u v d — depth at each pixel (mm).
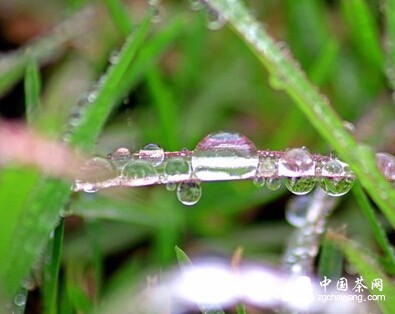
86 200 94
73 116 91
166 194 103
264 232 104
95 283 93
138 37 85
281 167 84
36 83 92
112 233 102
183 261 82
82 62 116
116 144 108
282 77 84
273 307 90
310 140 111
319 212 92
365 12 109
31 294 92
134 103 114
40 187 78
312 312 86
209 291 83
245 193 104
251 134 115
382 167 85
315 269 93
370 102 114
